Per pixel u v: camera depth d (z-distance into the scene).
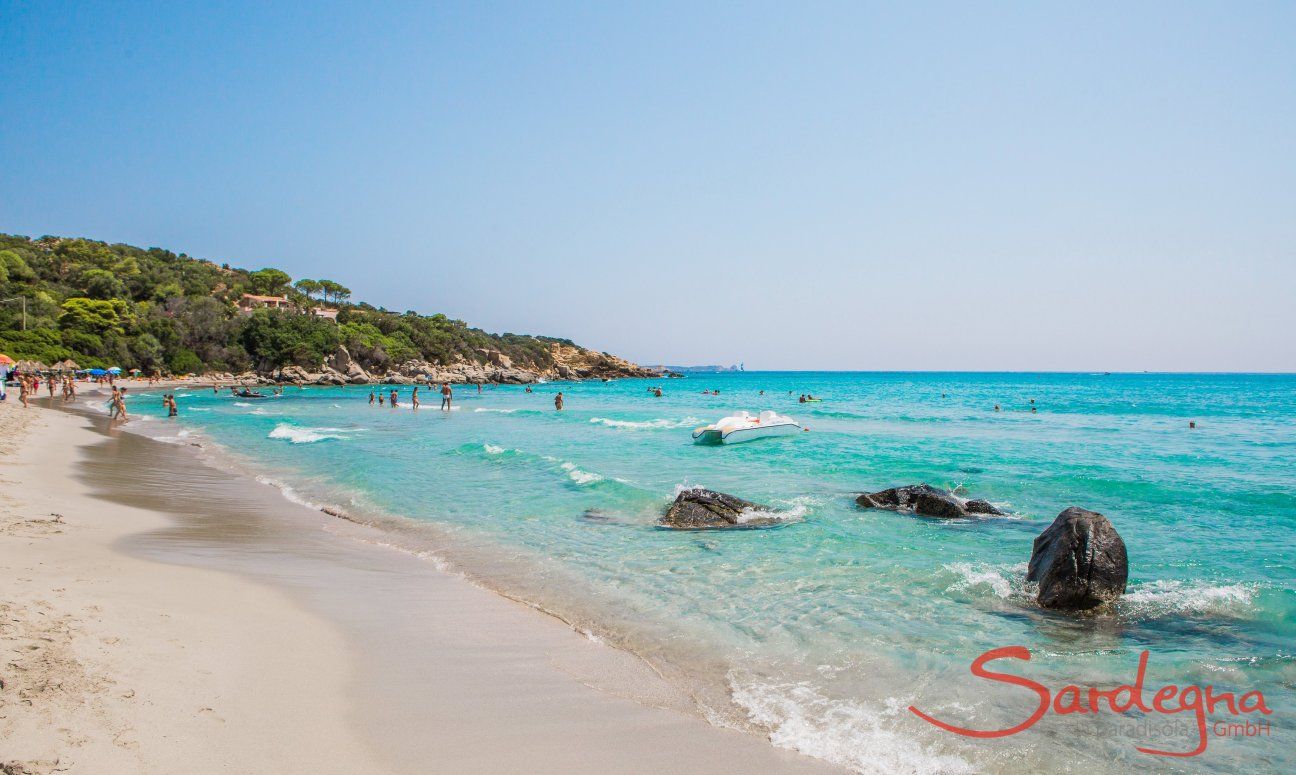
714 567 10.23
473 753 4.79
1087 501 15.62
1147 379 194.12
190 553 10.00
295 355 109.50
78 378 81.50
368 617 7.69
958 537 12.22
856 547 11.37
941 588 9.21
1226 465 21.38
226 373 103.12
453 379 129.62
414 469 20.22
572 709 5.65
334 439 29.69
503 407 58.09
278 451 25.02
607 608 8.41
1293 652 7.09
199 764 4.20
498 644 7.11
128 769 4.00
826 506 14.88
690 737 5.25
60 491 14.40
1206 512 14.28
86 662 5.29
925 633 7.61
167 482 17.36
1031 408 52.81
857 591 9.08
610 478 17.78
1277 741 5.34
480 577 9.73
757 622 7.93
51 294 96.50
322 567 9.84
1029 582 9.22
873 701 5.97
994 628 7.78
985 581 9.48
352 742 4.78
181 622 6.65
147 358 93.44
